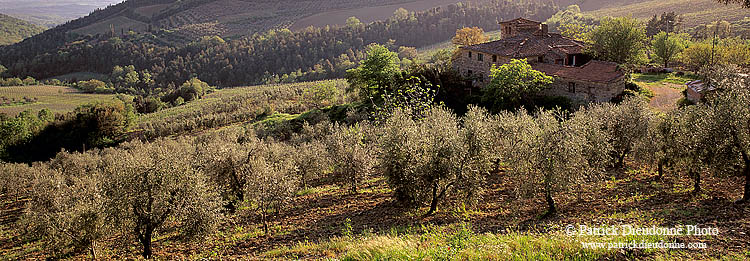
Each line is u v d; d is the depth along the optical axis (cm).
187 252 2533
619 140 3120
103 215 2591
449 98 6381
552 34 7744
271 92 13988
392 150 2652
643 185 2600
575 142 2175
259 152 3712
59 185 3831
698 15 18425
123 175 2461
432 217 2495
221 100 14338
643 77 7500
